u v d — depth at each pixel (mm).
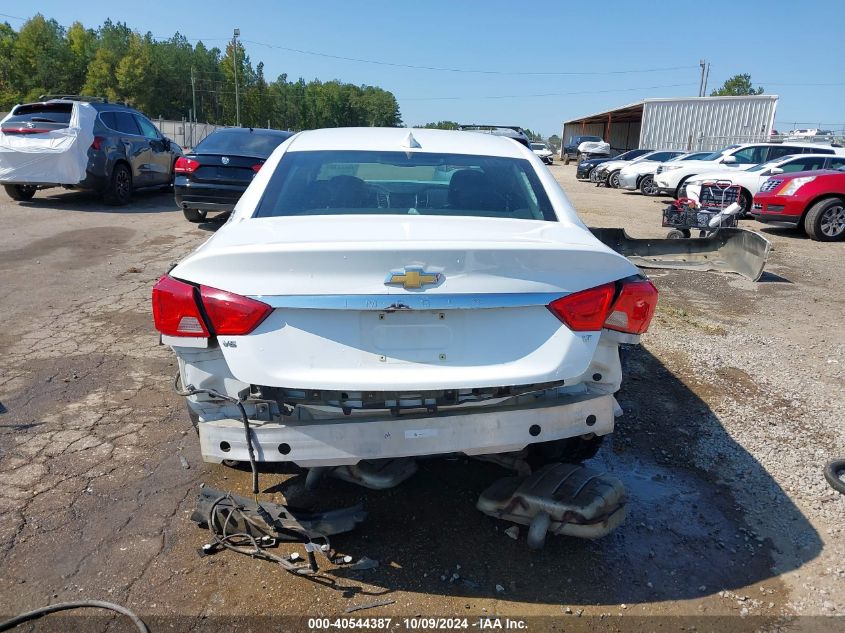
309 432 2430
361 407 2422
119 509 3020
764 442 3777
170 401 4152
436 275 2332
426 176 3254
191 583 2564
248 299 2322
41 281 6961
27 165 11594
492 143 3703
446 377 2383
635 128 51875
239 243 2480
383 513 3051
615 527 2795
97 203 12898
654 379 4656
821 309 6652
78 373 4551
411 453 2475
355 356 2373
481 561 2727
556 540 2877
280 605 2459
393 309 2328
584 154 35594
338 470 3062
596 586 2594
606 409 2650
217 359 2439
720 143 32250
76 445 3576
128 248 8781
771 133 31719
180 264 2479
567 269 2463
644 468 3494
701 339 5555
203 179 9836
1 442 3578
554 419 2553
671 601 2523
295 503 3113
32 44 82438
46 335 5305
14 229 9812
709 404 4266
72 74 87062
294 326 2350
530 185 3295
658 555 2793
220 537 2805
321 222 2766
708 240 8688
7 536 2801
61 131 11578
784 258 9617
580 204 17531
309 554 2613
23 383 4359
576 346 2477
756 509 3145
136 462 3426
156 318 2398
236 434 2447
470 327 2418
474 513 3062
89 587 2529
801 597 2551
